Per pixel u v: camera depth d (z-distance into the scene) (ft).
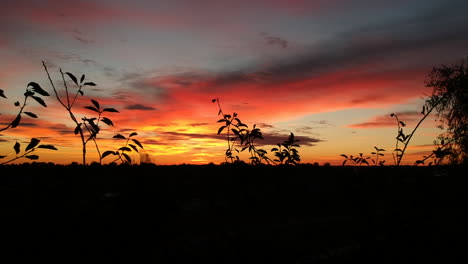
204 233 14.56
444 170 14.83
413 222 13.50
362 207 16.34
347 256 12.41
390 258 11.73
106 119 9.53
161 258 11.86
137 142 10.55
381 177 16.06
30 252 10.27
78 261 10.52
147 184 14.47
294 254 12.98
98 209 12.02
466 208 13.92
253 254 12.78
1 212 10.19
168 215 14.84
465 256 11.21
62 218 11.17
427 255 11.60
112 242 11.76
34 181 10.50
